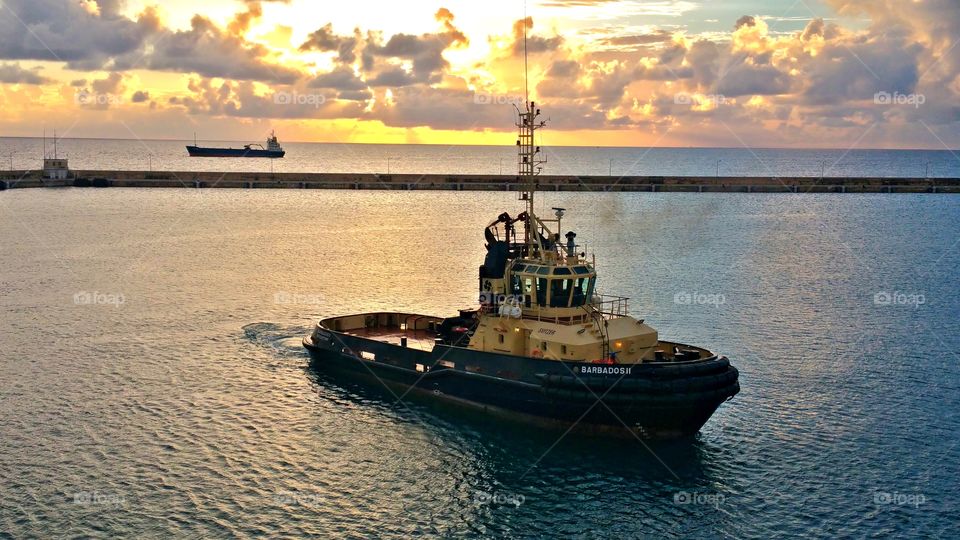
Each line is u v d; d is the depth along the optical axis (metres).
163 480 31.95
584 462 34.28
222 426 37.75
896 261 92.12
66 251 93.25
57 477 31.98
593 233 118.38
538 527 29.20
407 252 97.50
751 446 35.97
